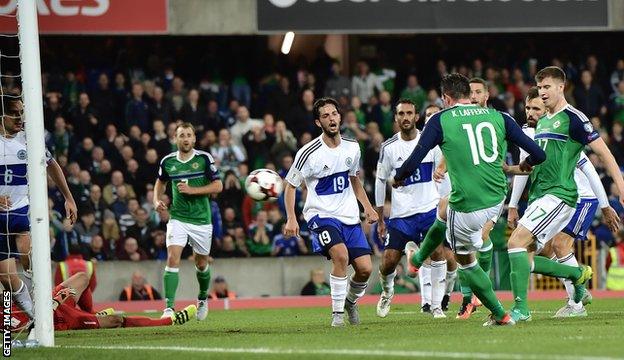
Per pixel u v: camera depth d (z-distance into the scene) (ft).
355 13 171.73
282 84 180.14
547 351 58.08
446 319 96.73
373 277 160.35
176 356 62.44
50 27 162.09
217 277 156.56
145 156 165.48
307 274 162.09
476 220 76.18
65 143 166.40
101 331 90.84
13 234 86.28
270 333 81.87
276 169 169.27
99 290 155.02
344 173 85.71
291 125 177.17
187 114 173.58
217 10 169.58
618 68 190.80
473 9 173.37
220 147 167.94
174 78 175.52
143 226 159.22
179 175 106.93
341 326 86.94
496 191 76.38
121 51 179.63
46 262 73.56
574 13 173.99
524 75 191.42
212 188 106.11
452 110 76.64
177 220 106.73
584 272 92.22
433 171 99.30
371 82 185.26
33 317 77.71
